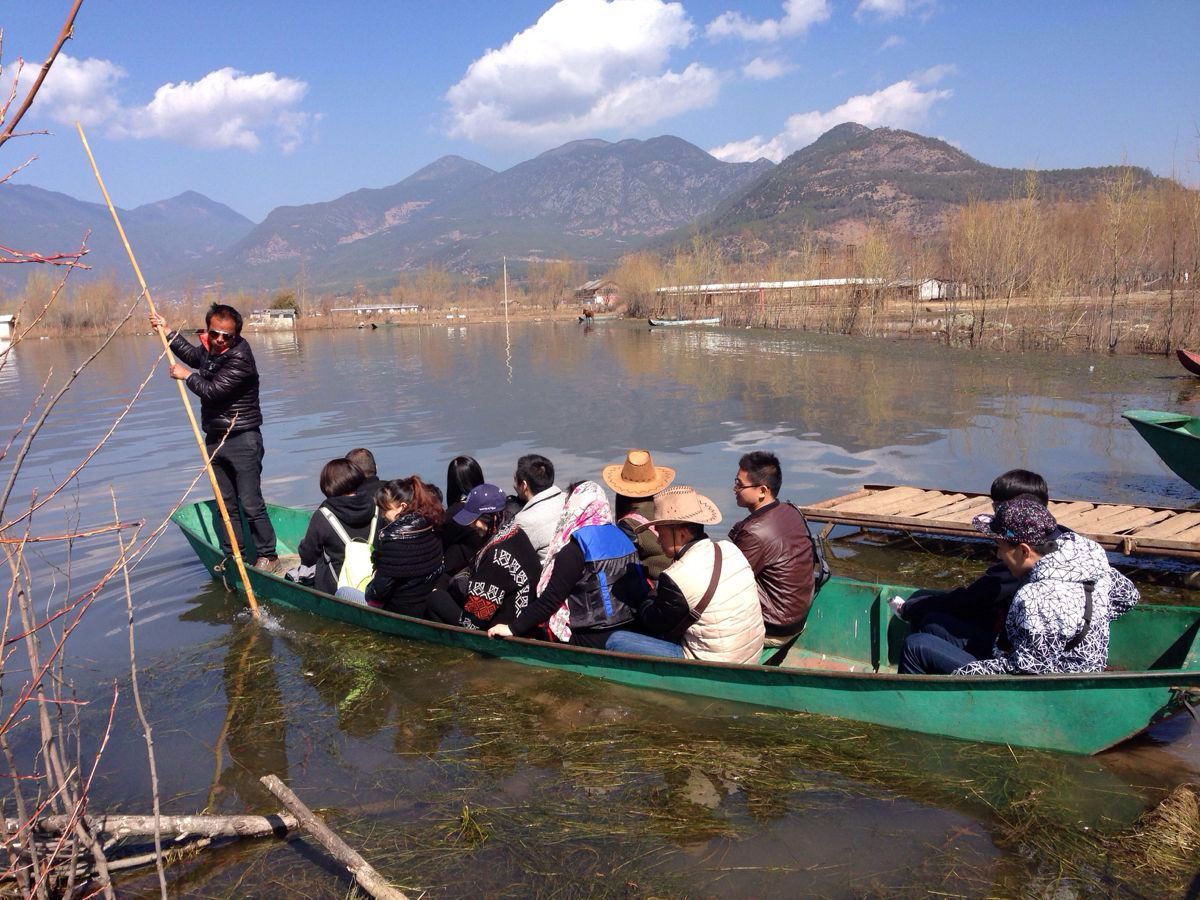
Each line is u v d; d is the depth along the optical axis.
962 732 4.48
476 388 22.98
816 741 4.60
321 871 3.71
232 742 4.89
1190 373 20.52
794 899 3.39
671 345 36.59
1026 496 4.46
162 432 16.72
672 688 5.07
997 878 3.48
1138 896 3.34
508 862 3.71
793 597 5.32
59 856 3.55
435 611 6.20
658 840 3.82
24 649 6.36
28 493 11.55
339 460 7.06
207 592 7.45
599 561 5.42
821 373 23.41
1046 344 27.19
